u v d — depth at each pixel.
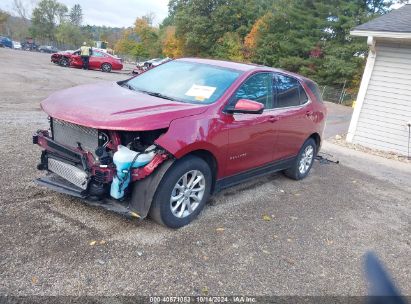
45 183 3.81
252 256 3.57
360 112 10.80
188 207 3.92
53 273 2.88
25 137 6.23
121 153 3.37
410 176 8.05
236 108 4.03
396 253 4.14
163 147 3.40
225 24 49.47
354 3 34.97
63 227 3.53
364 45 31.39
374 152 10.29
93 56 26.59
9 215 3.60
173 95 4.29
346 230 4.54
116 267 3.07
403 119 10.16
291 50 37.09
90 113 3.46
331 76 33.84
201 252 3.49
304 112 5.68
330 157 8.53
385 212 5.41
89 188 3.47
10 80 14.05
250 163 4.70
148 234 3.64
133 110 3.53
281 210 4.82
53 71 20.55
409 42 9.75
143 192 3.51
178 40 55.38
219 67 4.70
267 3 51.69
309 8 37.56
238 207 4.68
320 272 3.50
